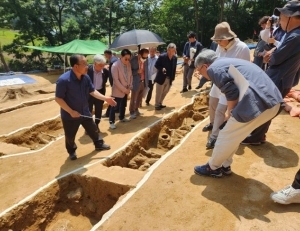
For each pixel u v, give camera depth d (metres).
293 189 3.51
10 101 12.12
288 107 6.51
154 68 8.91
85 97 5.37
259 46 6.97
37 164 5.69
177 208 3.71
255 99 3.34
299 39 4.11
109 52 8.25
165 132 7.43
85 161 5.56
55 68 23.81
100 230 3.48
